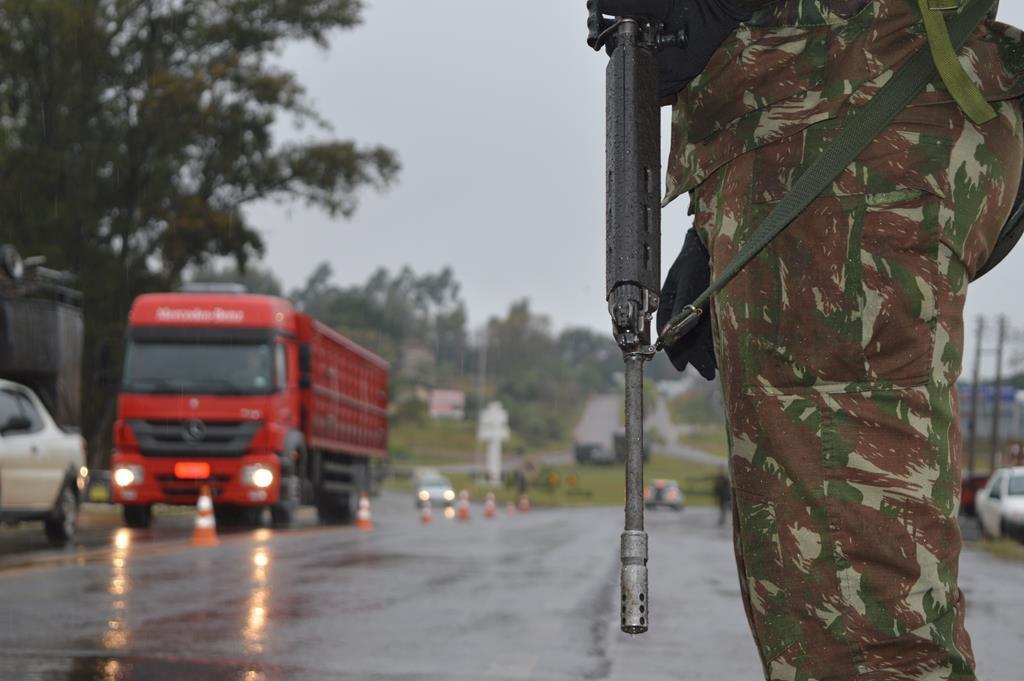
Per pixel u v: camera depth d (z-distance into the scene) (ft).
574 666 34.09
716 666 34.27
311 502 154.51
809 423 12.21
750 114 12.87
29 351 124.88
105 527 139.74
